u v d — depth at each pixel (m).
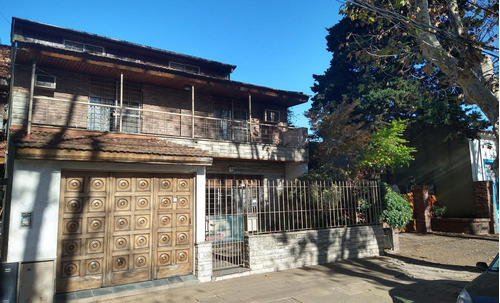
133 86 12.78
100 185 6.81
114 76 12.02
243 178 13.89
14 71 10.55
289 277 7.88
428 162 18.34
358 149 14.59
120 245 6.85
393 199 11.15
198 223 7.70
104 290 6.43
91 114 11.83
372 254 10.38
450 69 6.25
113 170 6.90
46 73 11.12
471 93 5.89
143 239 7.11
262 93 14.00
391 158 14.91
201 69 16.81
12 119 10.09
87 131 8.64
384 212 10.94
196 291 6.80
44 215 6.07
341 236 9.82
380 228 10.74
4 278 5.50
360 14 8.02
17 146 5.82
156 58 15.62
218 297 6.43
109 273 6.65
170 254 7.38
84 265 6.45
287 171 14.92
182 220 7.64
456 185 17.11
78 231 6.47
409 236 14.75
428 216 16.02
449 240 13.54
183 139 11.30
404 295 6.57
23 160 6.02
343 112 15.23
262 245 8.40
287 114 16.31
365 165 15.15
